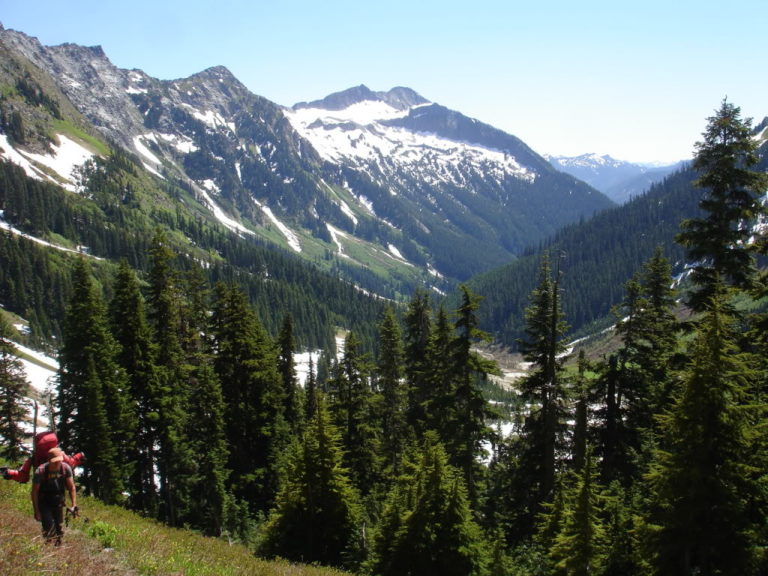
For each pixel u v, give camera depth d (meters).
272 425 37.53
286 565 16.31
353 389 37.16
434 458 21.05
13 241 138.25
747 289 18.08
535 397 24.17
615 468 23.89
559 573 17.47
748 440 13.20
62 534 9.89
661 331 24.47
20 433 36.75
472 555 19.72
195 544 15.15
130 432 31.23
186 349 38.22
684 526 13.27
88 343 30.67
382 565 20.80
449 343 27.08
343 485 25.02
